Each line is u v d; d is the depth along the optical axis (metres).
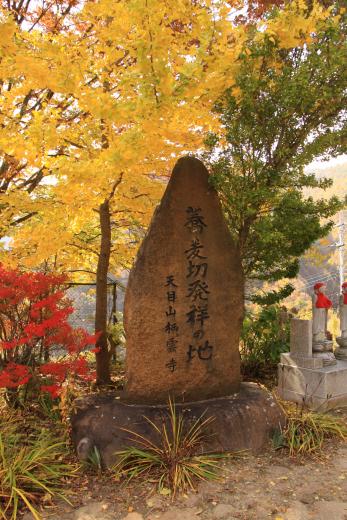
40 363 5.91
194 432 4.40
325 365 6.12
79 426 4.47
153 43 3.96
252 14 6.36
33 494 3.70
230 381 5.17
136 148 4.32
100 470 4.14
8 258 5.86
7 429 4.52
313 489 3.85
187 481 3.94
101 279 6.75
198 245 5.15
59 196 5.21
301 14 4.78
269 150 5.90
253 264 7.06
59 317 4.79
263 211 6.44
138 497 3.75
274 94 5.51
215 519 3.43
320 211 6.46
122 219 7.52
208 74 4.39
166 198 5.11
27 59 4.29
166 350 4.91
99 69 5.06
